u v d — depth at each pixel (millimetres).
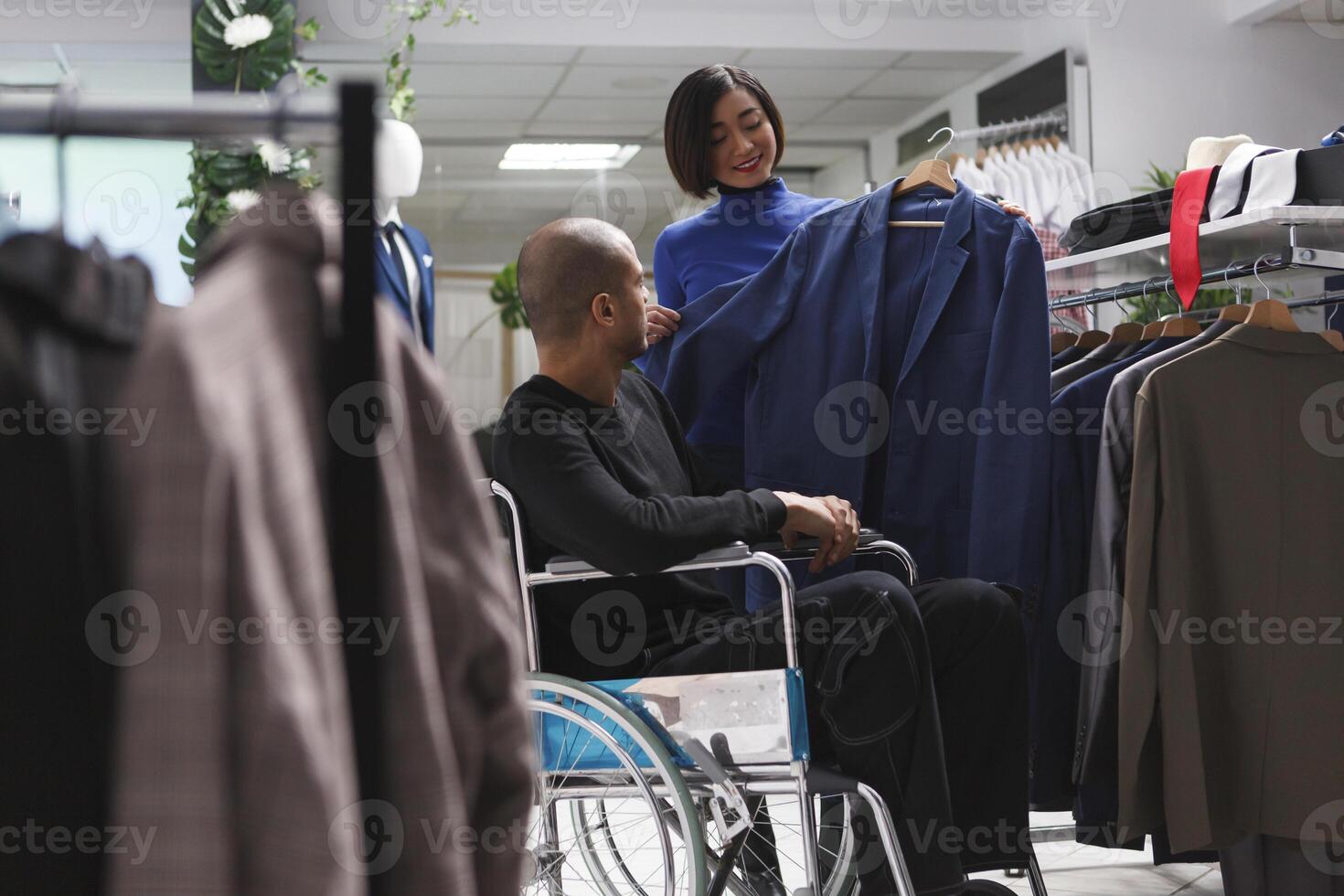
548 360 1966
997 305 2213
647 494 1952
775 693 1688
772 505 1864
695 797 1838
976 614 1877
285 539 671
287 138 768
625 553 1734
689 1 5160
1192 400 2150
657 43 5129
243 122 774
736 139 2518
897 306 2299
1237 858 2186
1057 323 3082
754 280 2350
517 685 845
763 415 2326
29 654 681
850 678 1722
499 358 7016
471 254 7016
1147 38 5148
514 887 830
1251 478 2145
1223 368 2162
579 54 5219
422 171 6926
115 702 695
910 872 1689
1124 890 2455
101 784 697
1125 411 2209
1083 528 2363
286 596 661
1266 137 5230
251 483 661
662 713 1750
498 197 7031
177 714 627
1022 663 1907
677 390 2346
